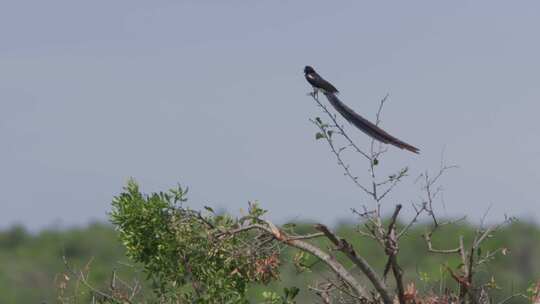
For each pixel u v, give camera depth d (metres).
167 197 16.69
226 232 16.69
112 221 16.86
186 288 16.97
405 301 15.25
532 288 16.72
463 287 15.63
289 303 16.69
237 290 17.00
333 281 16.67
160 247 16.75
